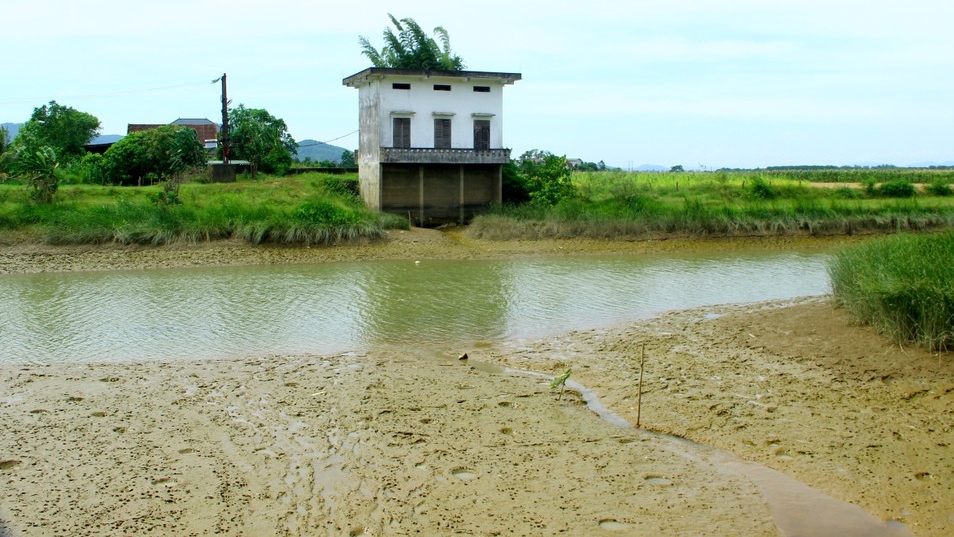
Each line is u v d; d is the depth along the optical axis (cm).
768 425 1003
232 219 2822
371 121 3534
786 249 2978
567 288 2083
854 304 1377
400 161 3362
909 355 1191
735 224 3188
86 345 1445
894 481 837
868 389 1113
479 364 1321
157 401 1106
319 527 742
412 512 769
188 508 778
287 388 1166
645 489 823
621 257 2745
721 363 1284
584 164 7719
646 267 2500
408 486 826
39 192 2967
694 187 4338
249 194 3444
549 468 874
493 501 793
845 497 805
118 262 2481
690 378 1209
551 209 3309
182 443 945
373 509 776
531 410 1070
